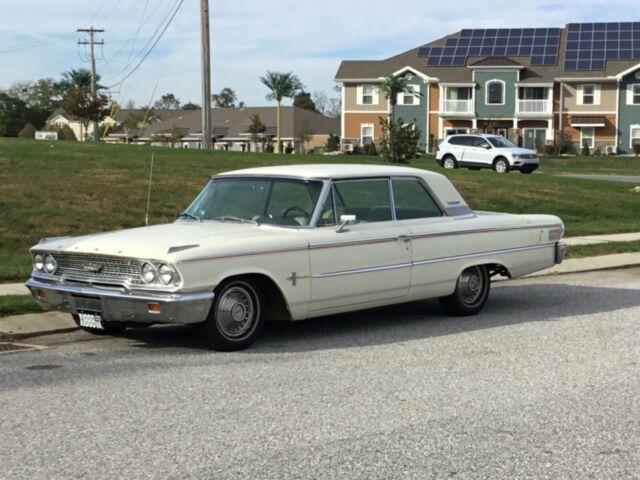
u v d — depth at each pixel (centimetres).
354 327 882
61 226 1472
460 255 909
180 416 553
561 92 6147
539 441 509
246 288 747
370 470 458
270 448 492
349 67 6544
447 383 645
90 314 743
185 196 1850
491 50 6419
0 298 943
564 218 2089
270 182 838
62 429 524
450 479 447
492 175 2811
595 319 935
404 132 3531
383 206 858
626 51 6172
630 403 593
